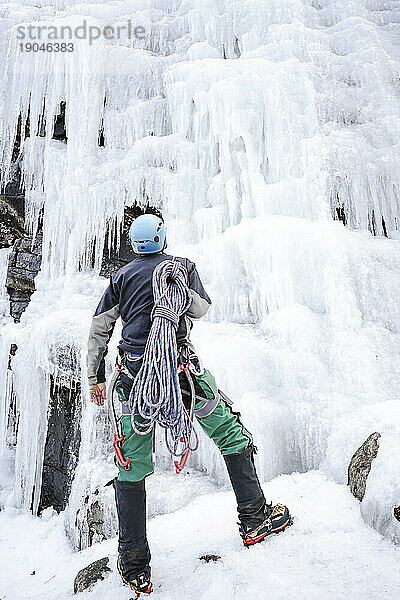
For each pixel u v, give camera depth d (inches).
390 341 165.9
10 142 265.4
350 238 180.7
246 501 105.3
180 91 230.2
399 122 217.0
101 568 115.0
